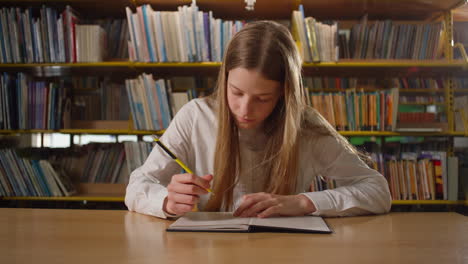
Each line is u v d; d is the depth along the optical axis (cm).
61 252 59
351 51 255
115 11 259
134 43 232
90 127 241
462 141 269
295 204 90
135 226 81
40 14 253
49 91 238
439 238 71
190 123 121
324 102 239
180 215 90
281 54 98
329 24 242
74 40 234
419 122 244
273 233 74
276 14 262
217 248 62
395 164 241
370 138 264
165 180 116
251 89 91
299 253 59
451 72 254
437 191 241
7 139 259
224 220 83
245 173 116
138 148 241
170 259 55
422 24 249
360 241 68
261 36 96
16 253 58
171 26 231
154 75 264
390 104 238
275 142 113
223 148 109
